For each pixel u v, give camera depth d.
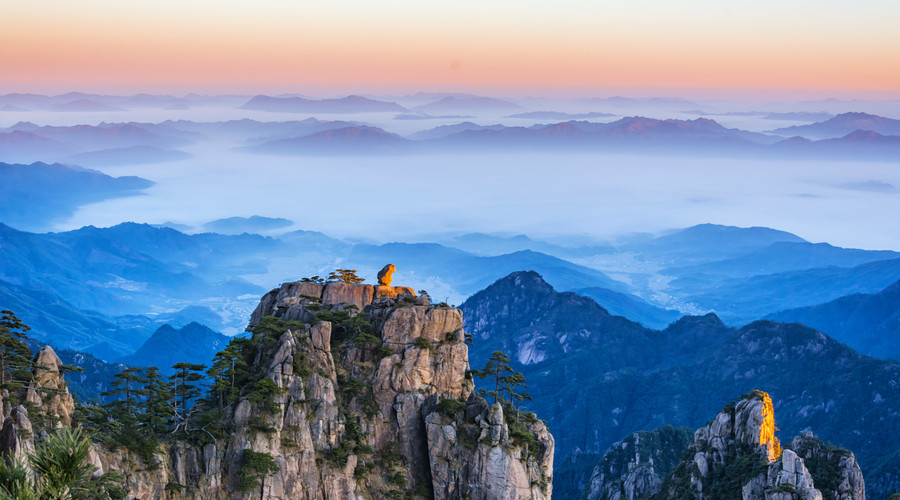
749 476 144.50
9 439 63.84
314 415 111.19
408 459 115.19
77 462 45.75
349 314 126.62
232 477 105.31
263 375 112.25
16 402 93.88
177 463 102.62
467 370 122.69
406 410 116.31
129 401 105.56
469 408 116.50
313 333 115.94
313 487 107.88
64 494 44.75
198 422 106.94
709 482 152.62
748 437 154.00
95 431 97.12
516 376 124.62
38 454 45.69
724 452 155.25
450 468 112.25
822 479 150.88
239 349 115.69
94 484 86.56
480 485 111.50
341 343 121.50
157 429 105.25
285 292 131.88
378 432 115.25
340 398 115.00
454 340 121.62
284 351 112.38
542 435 120.81
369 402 116.50
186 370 111.25
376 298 130.50
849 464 150.88
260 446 106.56
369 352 120.00
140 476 97.62
